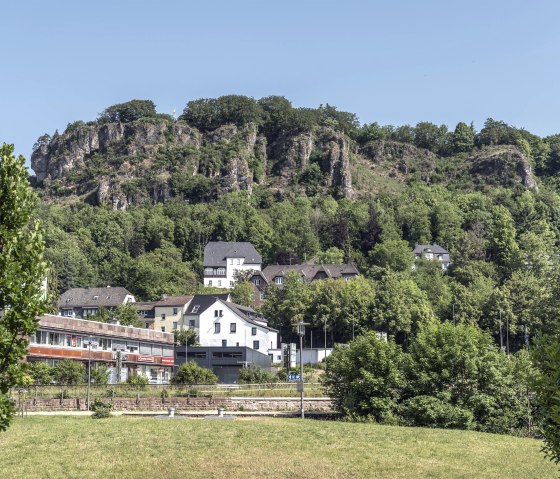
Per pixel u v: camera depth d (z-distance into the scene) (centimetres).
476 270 19350
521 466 3875
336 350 5941
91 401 6297
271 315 15925
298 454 3966
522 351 5747
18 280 2339
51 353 8106
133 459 3819
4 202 2445
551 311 11669
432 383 5450
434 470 3722
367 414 5491
